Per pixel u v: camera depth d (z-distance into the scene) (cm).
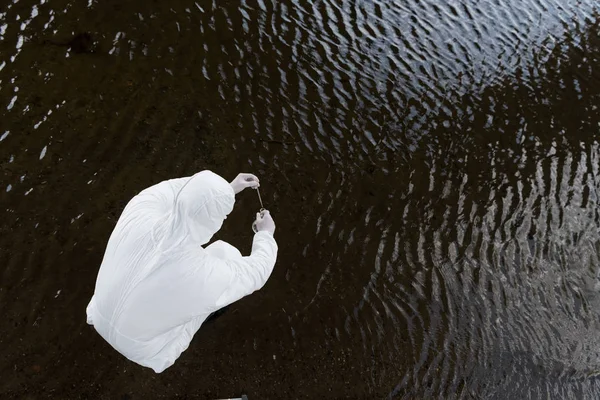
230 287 261
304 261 436
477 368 412
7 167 431
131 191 442
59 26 552
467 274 466
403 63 639
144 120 496
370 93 592
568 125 629
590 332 457
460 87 634
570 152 597
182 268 245
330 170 507
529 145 593
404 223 485
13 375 330
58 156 450
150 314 248
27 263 382
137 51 554
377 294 431
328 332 400
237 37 600
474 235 495
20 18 548
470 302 449
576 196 555
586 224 533
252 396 356
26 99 483
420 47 667
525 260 489
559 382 421
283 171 493
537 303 463
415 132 567
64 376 337
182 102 522
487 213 515
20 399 323
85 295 375
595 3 826
